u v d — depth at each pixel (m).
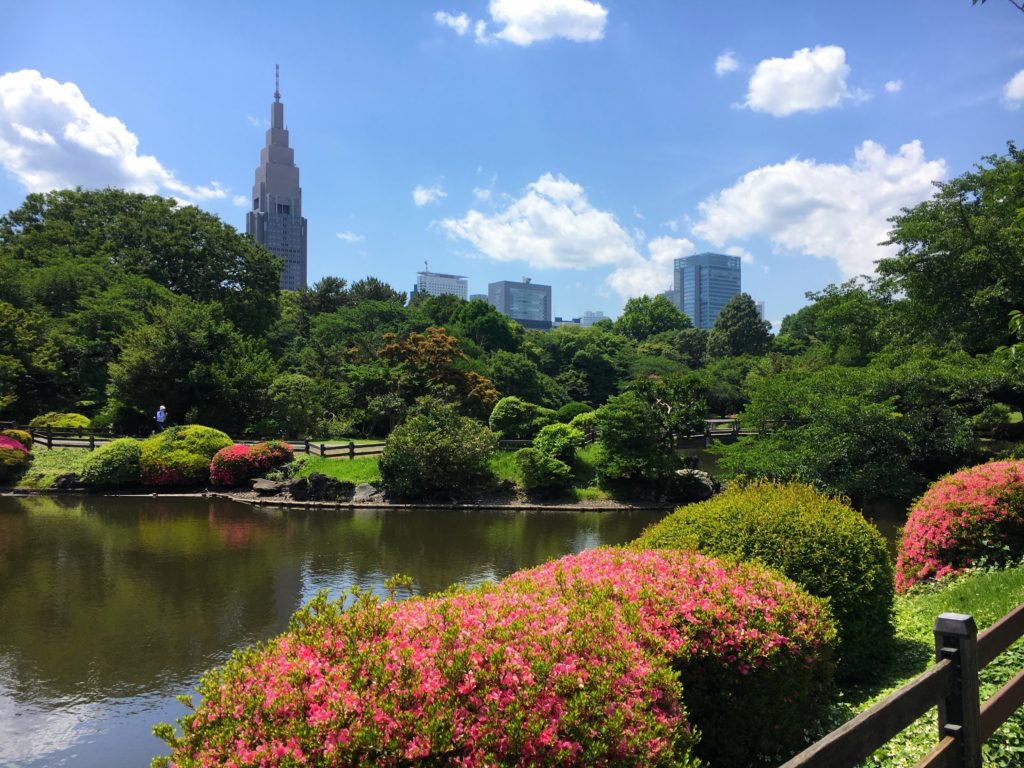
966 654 2.60
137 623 9.53
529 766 2.48
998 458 16.42
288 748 2.39
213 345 30.41
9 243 37.84
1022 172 17.36
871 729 2.20
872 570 5.52
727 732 3.97
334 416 32.50
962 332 18.83
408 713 2.51
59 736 6.43
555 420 28.58
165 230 39.88
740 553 5.26
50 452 24.56
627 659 3.11
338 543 15.06
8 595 10.86
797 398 17.25
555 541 15.54
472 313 53.88
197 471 22.52
